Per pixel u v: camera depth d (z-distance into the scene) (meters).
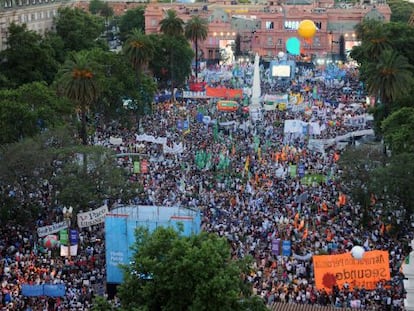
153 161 123.81
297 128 140.25
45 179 99.50
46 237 87.75
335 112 165.00
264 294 74.50
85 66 127.62
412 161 95.44
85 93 127.69
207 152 126.94
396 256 85.06
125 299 55.41
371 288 74.19
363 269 74.00
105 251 86.00
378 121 140.00
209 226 92.62
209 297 52.41
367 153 102.56
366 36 194.75
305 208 101.19
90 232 94.38
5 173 95.38
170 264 53.94
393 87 133.25
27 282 78.56
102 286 82.12
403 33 183.50
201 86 197.88
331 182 112.56
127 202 98.81
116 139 135.50
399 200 94.44
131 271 56.50
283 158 125.56
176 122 158.50
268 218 96.38
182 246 54.62
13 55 174.88
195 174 116.88
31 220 97.00
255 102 163.75
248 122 153.88
